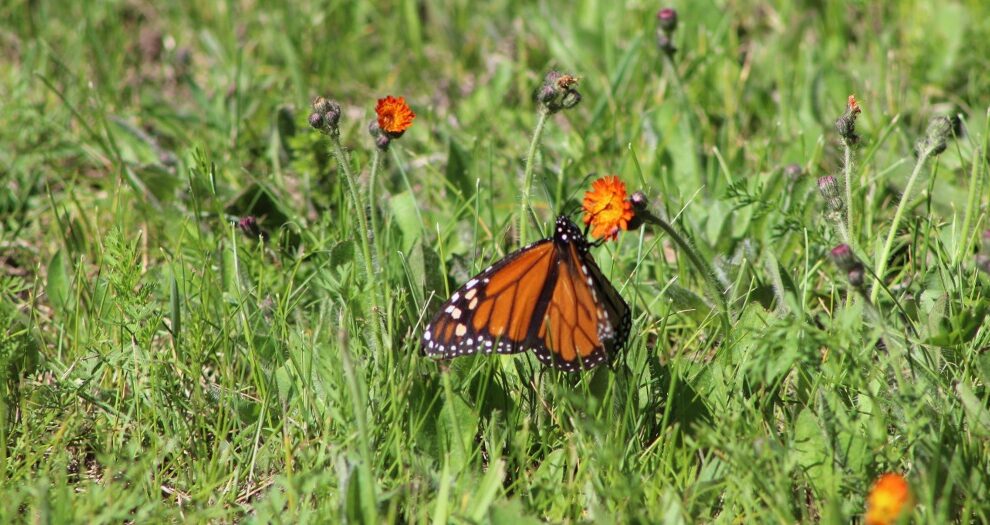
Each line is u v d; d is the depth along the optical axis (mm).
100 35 11836
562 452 5570
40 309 7660
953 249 6809
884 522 4477
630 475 5336
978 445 5230
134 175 8602
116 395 6273
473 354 5844
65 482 5250
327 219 7785
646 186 7438
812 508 5328
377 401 5777
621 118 9688
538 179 8227
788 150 8797
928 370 5652
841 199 6105
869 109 9602
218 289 6977
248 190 8234
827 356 5895
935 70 10336
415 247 6824
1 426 5637
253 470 5816
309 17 11766
